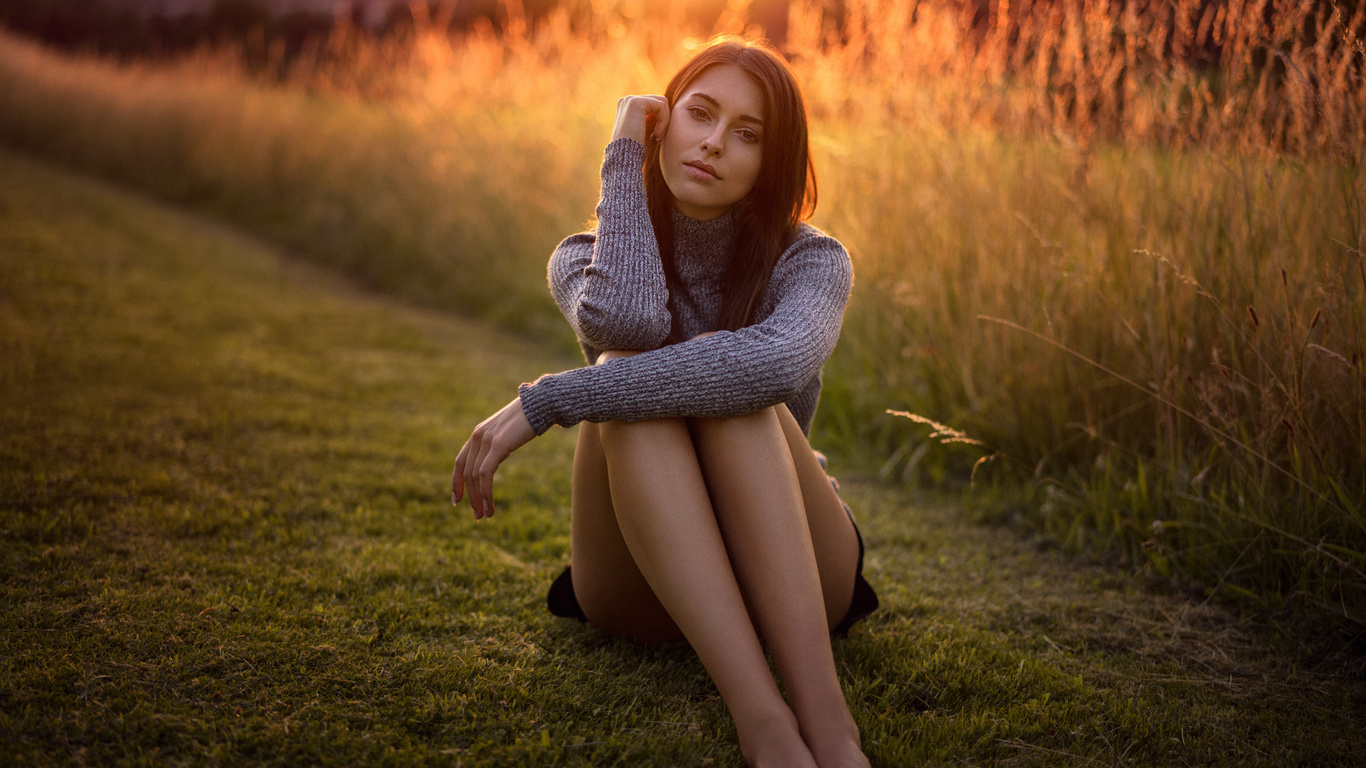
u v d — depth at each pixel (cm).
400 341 372
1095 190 217
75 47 1173
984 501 216
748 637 103
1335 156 163
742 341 111
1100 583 173
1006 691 126
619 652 134
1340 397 154
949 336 248
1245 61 183
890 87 292
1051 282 212
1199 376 182
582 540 125
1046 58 240
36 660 113
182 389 262
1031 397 223
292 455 218
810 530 122
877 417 266
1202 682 132
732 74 122
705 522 107
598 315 118
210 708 107
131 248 466
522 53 541
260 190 637
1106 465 197
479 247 469
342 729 105
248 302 402
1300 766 111
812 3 329
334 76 682
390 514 187
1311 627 148
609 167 127
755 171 123
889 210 284
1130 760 110
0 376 245
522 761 102
